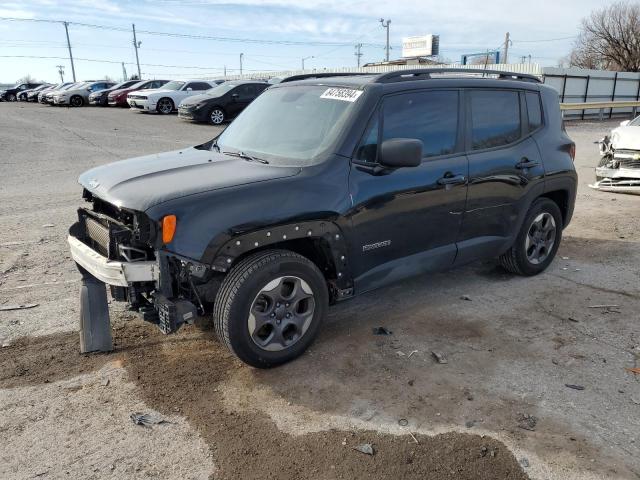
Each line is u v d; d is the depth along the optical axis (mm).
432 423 3027
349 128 3709
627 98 31406
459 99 4352
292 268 3449
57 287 4910
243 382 3430
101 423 3025
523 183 4785
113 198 3273
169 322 3152
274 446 2848
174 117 23219
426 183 4016
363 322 4301
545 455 2773
